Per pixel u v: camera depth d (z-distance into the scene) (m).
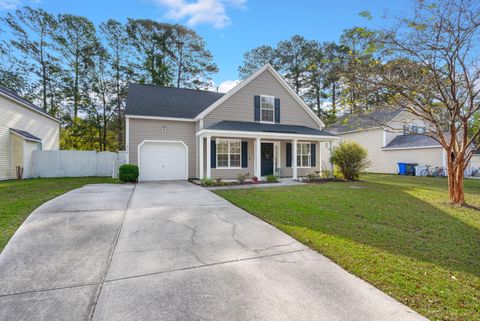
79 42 22.61
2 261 3.06
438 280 2.82
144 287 2.56
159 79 25.80
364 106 7.81
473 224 5.20
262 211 5.79
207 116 12.66
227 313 2.16
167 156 12.77
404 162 19.33
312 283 2.70
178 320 2.05
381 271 3.00
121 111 25.17
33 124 15.89
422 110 7.27
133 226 4.53
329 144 14.51
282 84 14.48
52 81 22.56
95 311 2.16
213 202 6.72
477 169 17.69
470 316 2.19
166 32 26.00
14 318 2.05
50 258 3.18
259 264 3.15
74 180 12.34
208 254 3.43
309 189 9.45
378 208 6.50
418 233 4.59
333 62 7.61
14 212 5.18
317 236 4.16
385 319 2.12
